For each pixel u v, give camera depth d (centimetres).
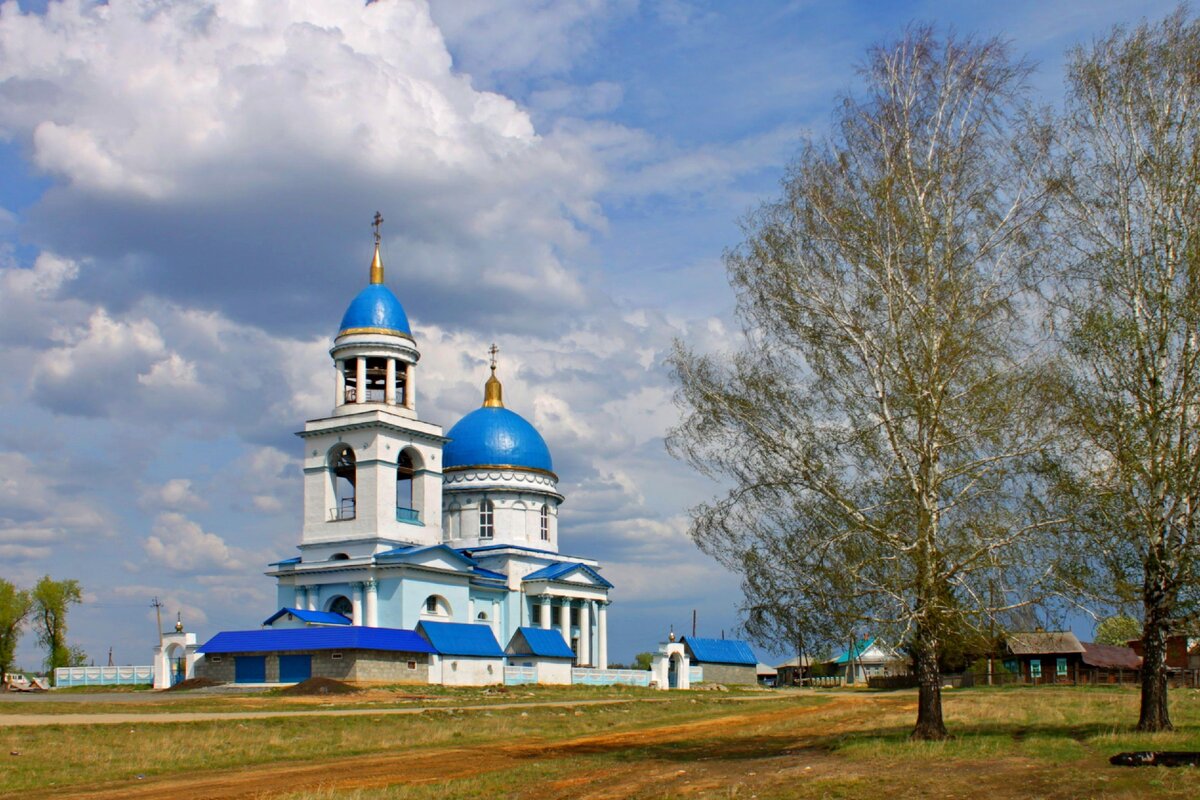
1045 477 3688
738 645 13300
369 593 9269
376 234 10200
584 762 3978
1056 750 3481
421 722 5684
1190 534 3772
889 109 3912
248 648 8588
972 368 3688
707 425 3891
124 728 4950
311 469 9700
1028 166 3841
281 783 3591
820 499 3759
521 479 11294
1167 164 3884
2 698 7188
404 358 9794
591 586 11481
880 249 3784
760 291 3912
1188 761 3078
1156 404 3797
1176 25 3969
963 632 3634
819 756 3741
